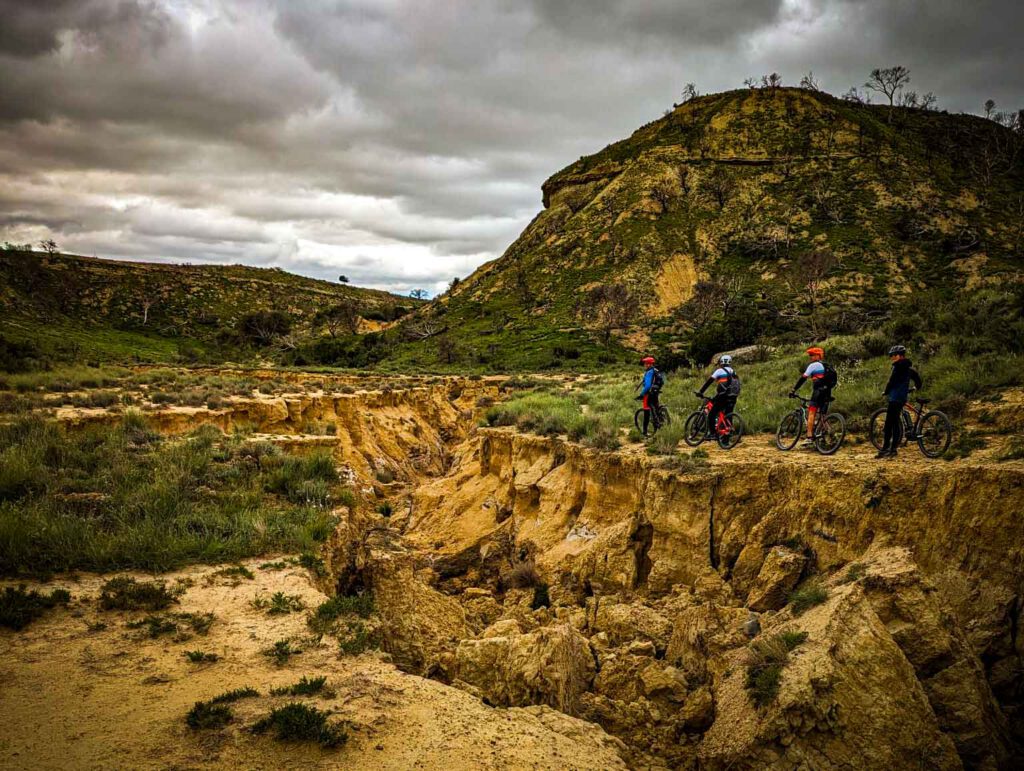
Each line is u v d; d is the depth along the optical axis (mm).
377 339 92250
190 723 4289
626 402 19797
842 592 7035
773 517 9641
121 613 6172
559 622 10398
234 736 4211
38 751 3900
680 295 90500
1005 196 100688
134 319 109312
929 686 6312
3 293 96562
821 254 77562
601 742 5324
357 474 20156
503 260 132500
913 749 5750
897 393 9570
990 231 87062
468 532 16125
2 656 5156
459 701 5285
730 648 7840
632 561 11195
